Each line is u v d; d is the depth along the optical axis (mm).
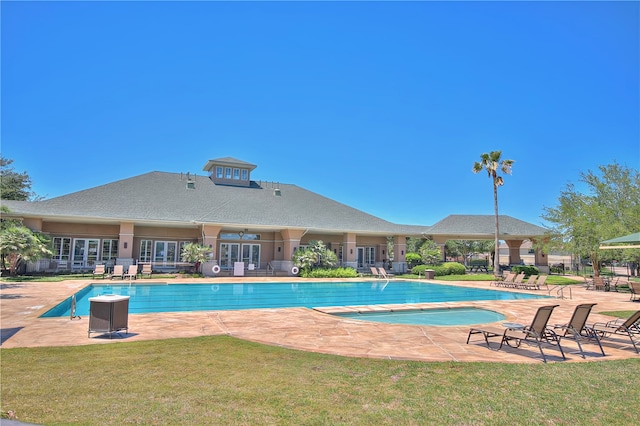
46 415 4230
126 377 5711
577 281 30469
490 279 31531
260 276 30922
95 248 29891
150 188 32438
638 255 24578
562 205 31672
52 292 17172
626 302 18266
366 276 32938
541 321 8078
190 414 4344
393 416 4410
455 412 4570
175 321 11094
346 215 37312
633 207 26906
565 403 4934
